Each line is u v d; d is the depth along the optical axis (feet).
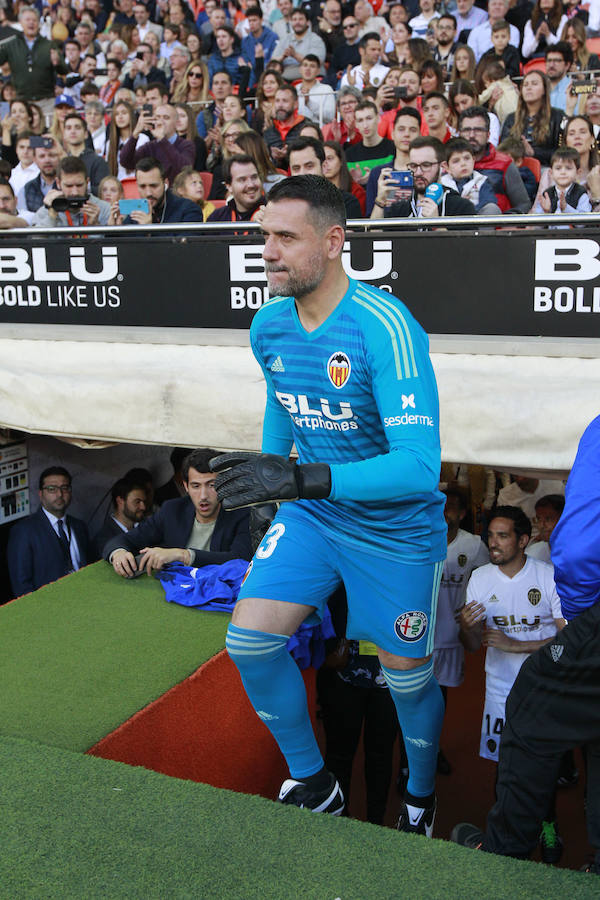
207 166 22.54
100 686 9.06
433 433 6.38
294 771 7.25
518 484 16.81
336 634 11.78
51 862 5.74
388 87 21.01
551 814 12.10
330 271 6.42
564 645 5.88
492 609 12.12
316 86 22.85
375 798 12.16
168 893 5.43
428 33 26.07
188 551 11.89
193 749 9.38
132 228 12.76
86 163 22.20
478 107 16.33
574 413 10.36
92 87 28.43
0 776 6.82
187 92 25.75
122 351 12.86
